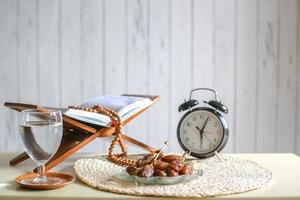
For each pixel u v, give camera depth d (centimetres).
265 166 138
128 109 148
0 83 230
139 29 227
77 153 152
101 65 229
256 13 225
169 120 230
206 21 226
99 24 227
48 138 116
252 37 226
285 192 116
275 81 229
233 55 227
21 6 226
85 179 122
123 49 228
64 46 228
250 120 230
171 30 226
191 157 145
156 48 227
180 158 126
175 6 225
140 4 225
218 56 227
